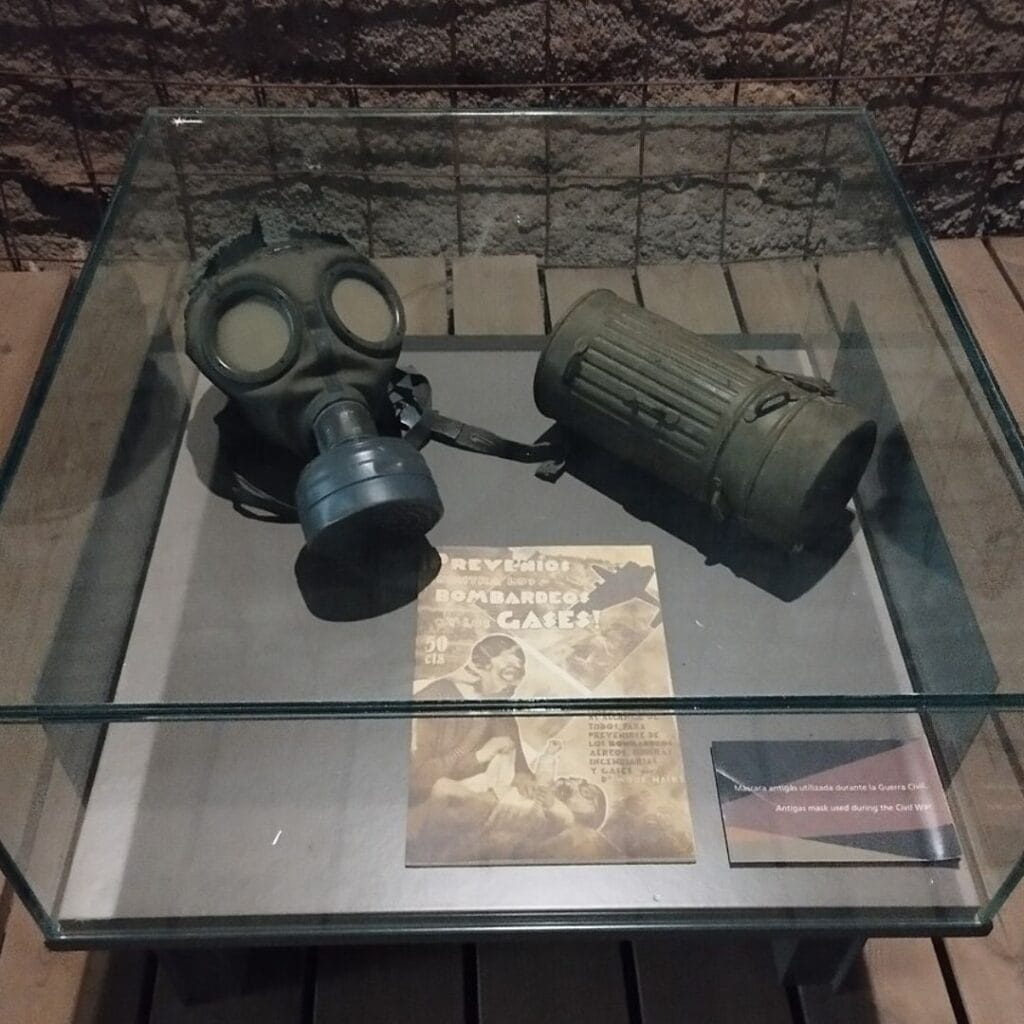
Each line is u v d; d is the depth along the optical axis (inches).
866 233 40.9
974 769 30.2
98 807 30.8
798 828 30.7
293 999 35.3
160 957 32.7
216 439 38.7
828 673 32.1
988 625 30.9
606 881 30.4
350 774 30.8
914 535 35.5
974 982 35.8
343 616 33.5
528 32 50.8
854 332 41.4
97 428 35.8
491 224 44.2
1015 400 48.2
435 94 53.1
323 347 34.7
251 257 36.0
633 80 52.8
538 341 42.9
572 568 35.1
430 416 39.3
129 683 31.9
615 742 30.8
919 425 36.3
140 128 43.6
